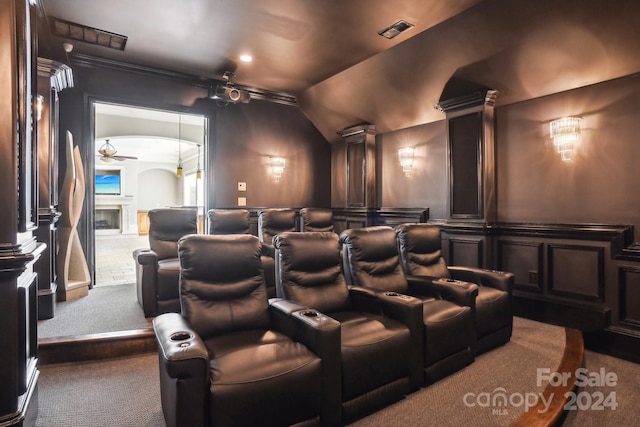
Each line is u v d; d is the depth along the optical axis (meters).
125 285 4.59
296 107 5.98
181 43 3.79
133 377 2.41
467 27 3.26
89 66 4.24
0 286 1.52
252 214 5.53
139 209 13.08
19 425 1.54
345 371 1.85
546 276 3.45
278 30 3.46
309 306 2.36
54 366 2.57
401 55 3.94
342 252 2.88
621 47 2.78
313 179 6.19
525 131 3.64
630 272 2.89
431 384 2.29
